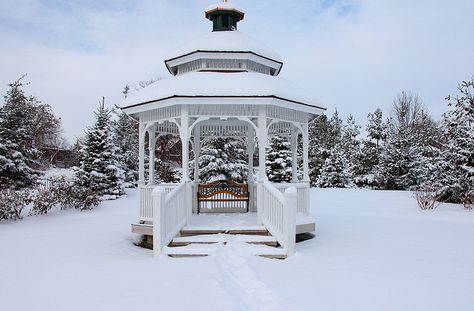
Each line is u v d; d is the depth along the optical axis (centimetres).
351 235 912
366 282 515
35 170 1995
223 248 687
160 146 3166
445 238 870
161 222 668
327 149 2894
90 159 2014
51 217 1358
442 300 445
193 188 1113
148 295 455
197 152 1144
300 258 653
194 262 610
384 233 941
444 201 1599
